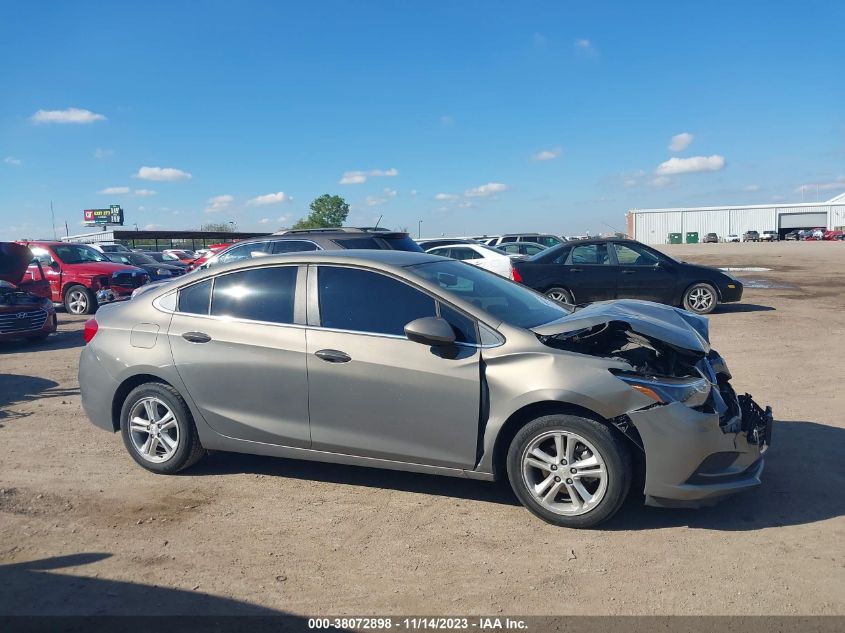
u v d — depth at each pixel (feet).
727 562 12.50
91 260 56.90
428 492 16.14
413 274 15.57
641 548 13.12
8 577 12.51
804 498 15.14
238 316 16.74
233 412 16.57
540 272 46.03
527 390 13.92
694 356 14.94
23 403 25.11
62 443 20.25
